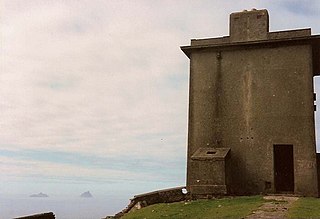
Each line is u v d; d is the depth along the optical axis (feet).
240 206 49.01
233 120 68.13
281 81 66.44
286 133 64.64
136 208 61.26
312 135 63.36
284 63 66.74
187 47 72.18
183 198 64.95
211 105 69.87
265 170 64.80
